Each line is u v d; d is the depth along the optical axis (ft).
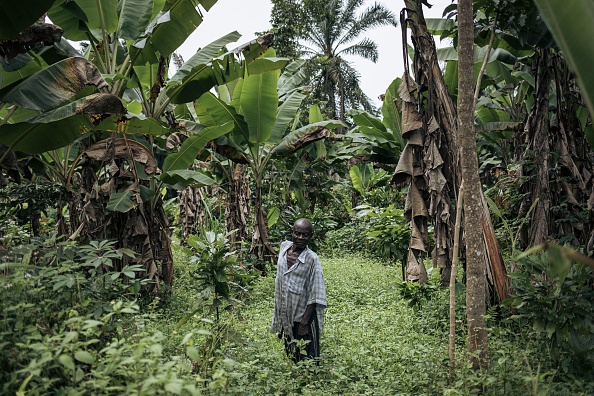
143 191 24.82
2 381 9.29
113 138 22.29
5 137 18.07
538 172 22.61
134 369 9.34
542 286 14.99
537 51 23.41
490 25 20.48
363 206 42.70
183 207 50.60
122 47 28.04
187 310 24.16
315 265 17.69
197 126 27.84
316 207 57.26
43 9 15.38
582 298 14.33
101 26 23.04
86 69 17.39
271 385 14.34
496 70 28.86
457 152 20.38
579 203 24.09
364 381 15.34
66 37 24.07
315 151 49.93
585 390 12.84
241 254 35.09
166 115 26.81
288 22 80.38
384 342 18.95
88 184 24.39
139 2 23.80
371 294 29.07
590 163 25.03
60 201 26.73
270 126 31.73
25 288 11.13
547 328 14.25
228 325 16.15
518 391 12.59
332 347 19.06
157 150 34.78
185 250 21.77
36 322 10.77
